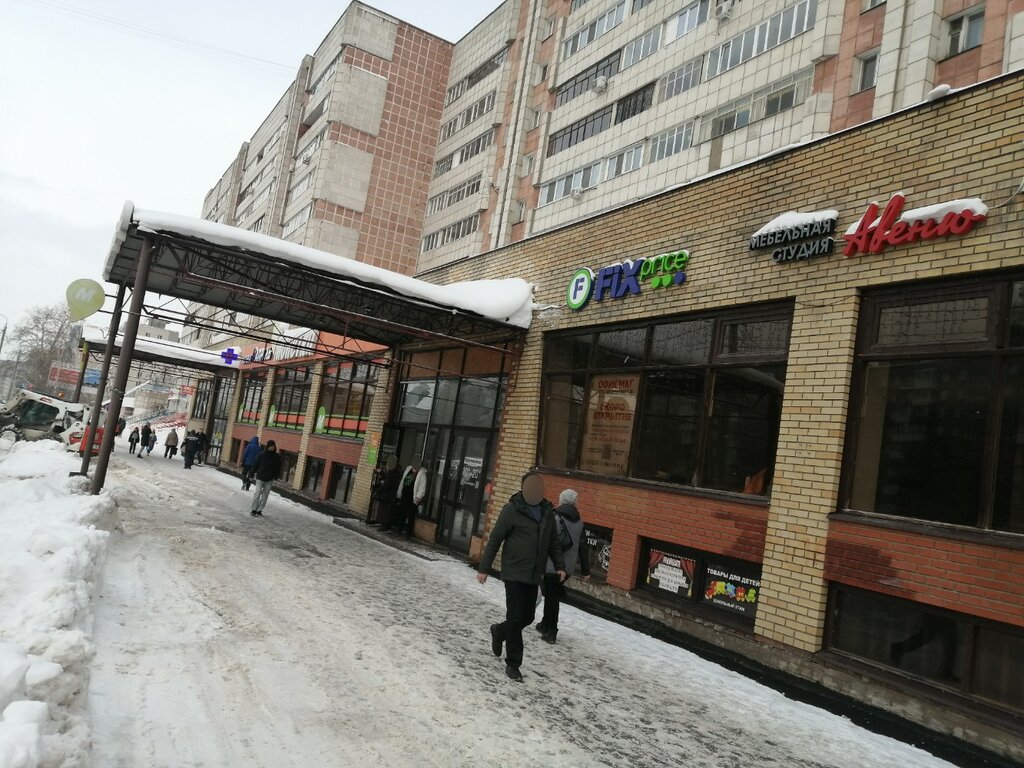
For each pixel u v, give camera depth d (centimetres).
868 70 2122
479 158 4041
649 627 764
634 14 3073
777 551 659
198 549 841
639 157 2891
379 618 645
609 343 969
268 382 2711
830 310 668
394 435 1562
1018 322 538
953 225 575
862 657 585
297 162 4841
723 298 791
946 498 559
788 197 743
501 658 580
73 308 904
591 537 910
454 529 1259
